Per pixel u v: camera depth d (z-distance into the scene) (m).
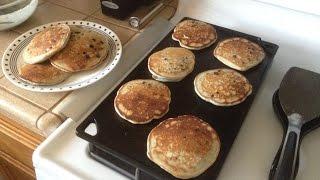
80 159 0.36
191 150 0.33
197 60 0.47
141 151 0.34
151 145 0.34
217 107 0.40
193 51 0.48
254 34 0.51
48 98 0.44
